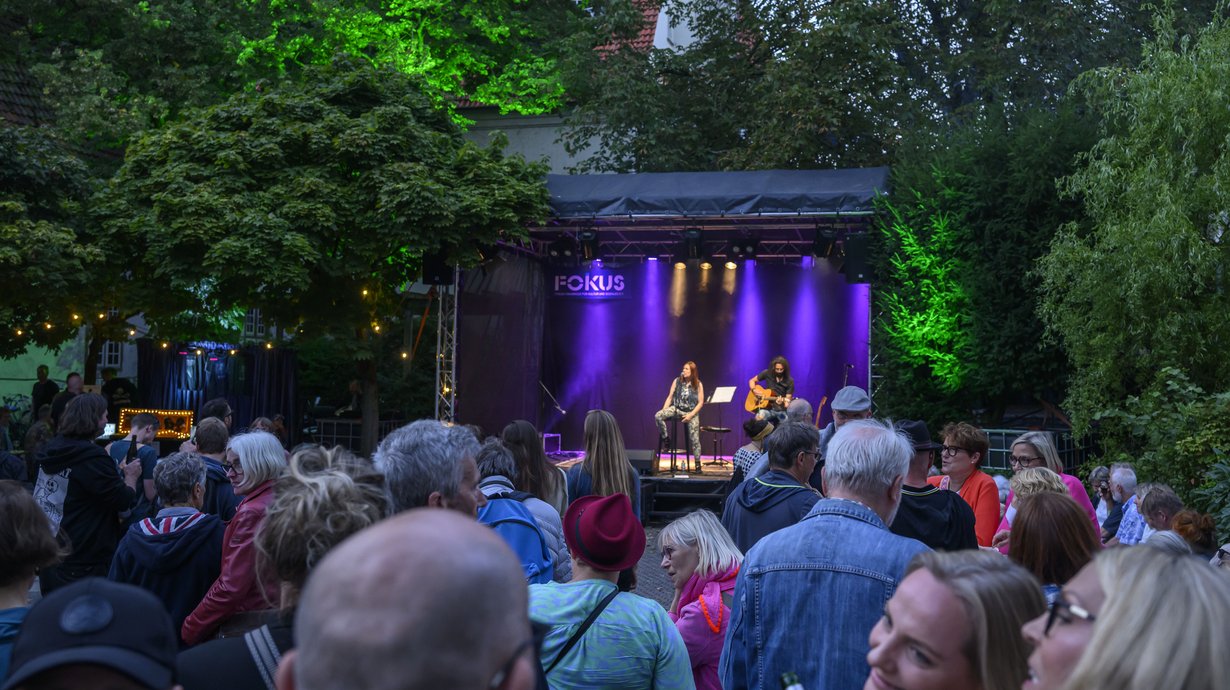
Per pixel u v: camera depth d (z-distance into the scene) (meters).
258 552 2.72
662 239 21.61
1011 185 16.50
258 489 4.52
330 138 19.12
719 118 24.84
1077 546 3.48
